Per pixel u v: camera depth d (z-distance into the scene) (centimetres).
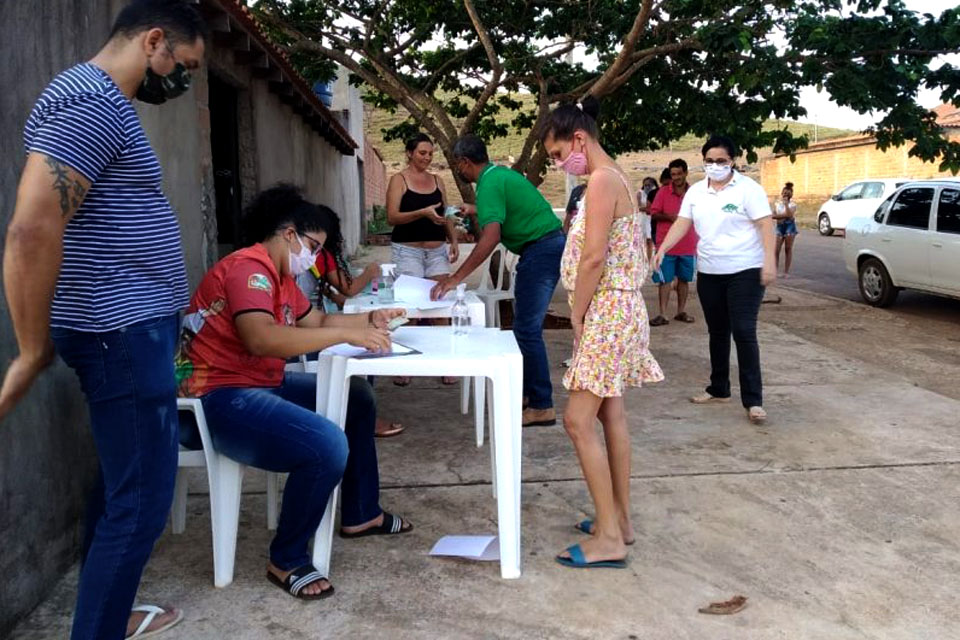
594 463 328
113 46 227
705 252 536
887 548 350
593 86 796
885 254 1041
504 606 303
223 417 303
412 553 346
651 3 700
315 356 466
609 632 286
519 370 327
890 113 715
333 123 1202
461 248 1697
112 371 230
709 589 316
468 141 515
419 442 491
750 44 689
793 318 977
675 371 675
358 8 930
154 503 242
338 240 507
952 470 439
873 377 652
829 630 288
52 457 312
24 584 288
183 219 504
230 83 712
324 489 304
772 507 392
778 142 812
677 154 4353
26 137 216
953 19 683
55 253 204
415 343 358
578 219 329
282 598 309
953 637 284
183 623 290
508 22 917
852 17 706
